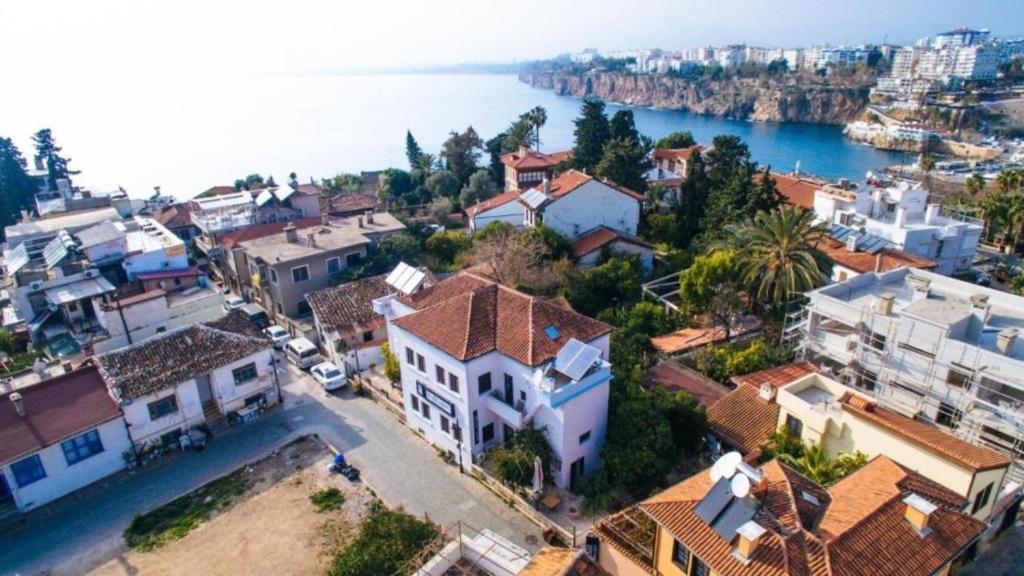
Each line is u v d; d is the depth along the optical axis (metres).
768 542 20.33
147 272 59.03
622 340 46.47
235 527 33.22
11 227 68.50
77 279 55.09
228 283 71.00
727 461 23.31
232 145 192.38
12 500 35.53
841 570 19.30
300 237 64.25
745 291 52.38
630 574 23.12
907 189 67.75
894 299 41.12
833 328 42.88
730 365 43.16
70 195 86.56
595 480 33.25
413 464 37.91
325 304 51.66
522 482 33.41
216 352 42.16
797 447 32.47
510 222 74.75
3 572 30.89
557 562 23.52
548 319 36.28
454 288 43.53
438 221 88.31
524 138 110.12
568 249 63.97
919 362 36.62
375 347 49.69
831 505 22.89
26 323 54.59
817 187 79.94
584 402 33.31
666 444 33.62
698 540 20.95
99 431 37.31
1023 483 29.95
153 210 88.31
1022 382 32.16
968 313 36.50
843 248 57.84
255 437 41.34
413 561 25.55
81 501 36.00
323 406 44.97
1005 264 70.25
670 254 66.50
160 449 39.75
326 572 28.91
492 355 35.19
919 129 186.88
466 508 33.84
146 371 39.72
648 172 88.31
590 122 90.94
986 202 81.19
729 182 67.12
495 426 36.91
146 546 32.19
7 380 43.97
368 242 62.81
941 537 21.25
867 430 29.83
